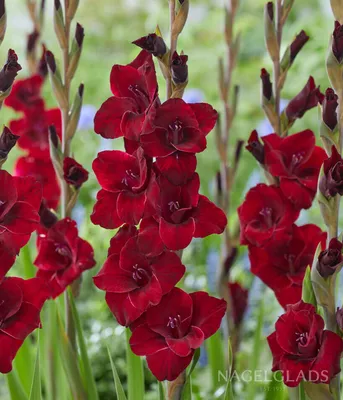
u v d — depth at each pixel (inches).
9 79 74.6
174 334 74.1
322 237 80.9
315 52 144.9
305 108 82.9
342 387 89.0
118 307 74.0
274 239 81.0
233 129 152.8
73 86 167.0
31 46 96.5
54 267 82.4
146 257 73.9
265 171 82.4
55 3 82.4
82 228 116.3
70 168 81.7
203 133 73.0
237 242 94.7
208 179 143.5
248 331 106.2
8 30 175.0
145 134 72.5
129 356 81.4
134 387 81.5
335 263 74.2
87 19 203.8
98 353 102.9
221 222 73.7
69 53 83.2
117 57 186.1
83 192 136.9
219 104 154.1
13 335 73.8
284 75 83.8
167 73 74.8
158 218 73.4
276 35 83.5
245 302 92.9
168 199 73.5
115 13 203.9
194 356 75.2
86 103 165.3
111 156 74.5
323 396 75.6
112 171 74.4
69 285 82.9
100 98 166.1
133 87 74.8
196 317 74.3
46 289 74.7
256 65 165.9
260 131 141.7
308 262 81.0
